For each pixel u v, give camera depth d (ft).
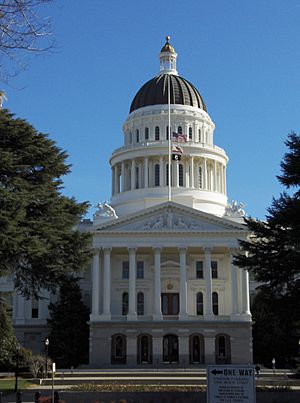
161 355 285.02
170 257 314.14
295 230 151.74
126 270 313.53
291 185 159.33
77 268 145.89
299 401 141.18
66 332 290.56
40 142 145.07
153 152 362.33
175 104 390.21
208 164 371.35
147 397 144.87
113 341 291.38
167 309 305.94
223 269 312.29
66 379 209.97
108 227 298.76
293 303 152.76
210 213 319.68
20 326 318.04
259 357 294.46
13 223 122.21
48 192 140.56
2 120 141.69
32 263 138.41
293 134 160.04
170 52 419.95
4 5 45.62
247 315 289.53
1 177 136.56
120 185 377.91
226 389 68.85
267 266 156.87
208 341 286.25
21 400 152.05
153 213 300.40
